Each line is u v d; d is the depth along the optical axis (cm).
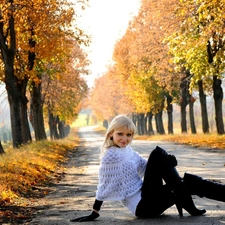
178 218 717
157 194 712
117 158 719
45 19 3005
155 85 6131
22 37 3206
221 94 4109
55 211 955
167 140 5025
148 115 8781
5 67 3009
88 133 15988
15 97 3088
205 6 2392
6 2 2708
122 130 715
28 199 1207
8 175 1441
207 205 849
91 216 765
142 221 716
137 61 5641
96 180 1612
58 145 4241
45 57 3234
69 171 2111
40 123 5062
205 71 3419
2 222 856
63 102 6469
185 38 3016
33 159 2217
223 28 2742
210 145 3203
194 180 700
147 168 707
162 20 3619
